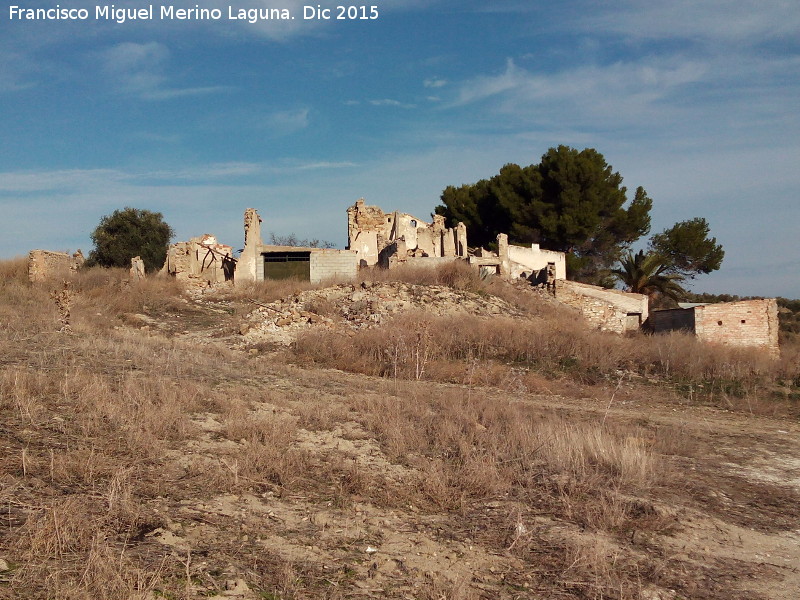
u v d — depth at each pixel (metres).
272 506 7.58
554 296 37.31
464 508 8.20
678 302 49.00
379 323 26.34
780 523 8.93
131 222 47.84
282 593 5.44
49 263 34.31
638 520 8.26
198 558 5.88
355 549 6.66
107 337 19.41
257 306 30.30
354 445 10.48
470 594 5.81
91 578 5.03
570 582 6.32
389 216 48.06
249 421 10.56
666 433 13.83
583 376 22.00
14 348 14.81
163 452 8.75
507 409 14.03
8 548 5.41
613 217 50.72
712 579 6.83
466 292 33.53
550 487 9.22
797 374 23.16
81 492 6.94
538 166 52.78
